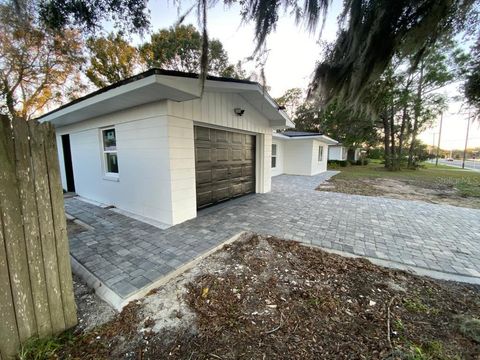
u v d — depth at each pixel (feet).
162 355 4.71
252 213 16.06
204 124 15.66
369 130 56.90
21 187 4.50
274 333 5.28
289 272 7.97
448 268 8.59
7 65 26.66
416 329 5.38
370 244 10.81
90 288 7.29
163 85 9.62
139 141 14.25
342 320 5.69
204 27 5.56
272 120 23.38
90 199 20.36
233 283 7.30
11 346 4.51
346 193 24.43
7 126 4.24
